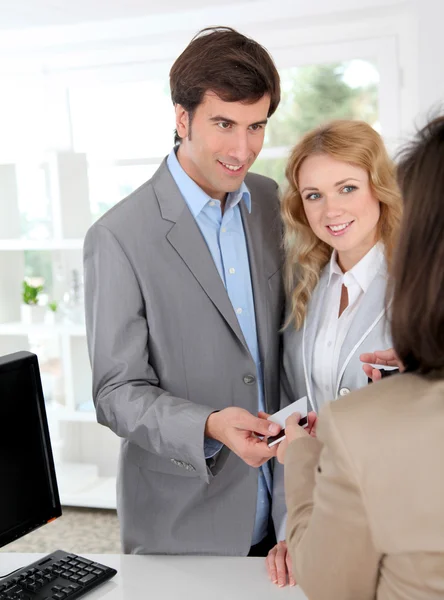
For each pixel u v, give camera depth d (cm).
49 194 401
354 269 166
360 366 161
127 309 160
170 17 338
